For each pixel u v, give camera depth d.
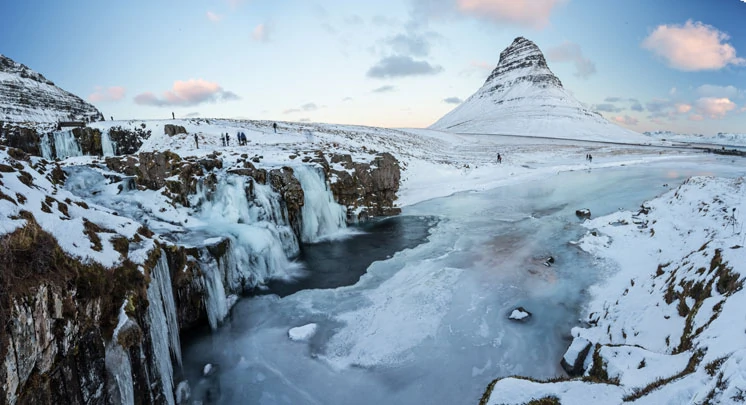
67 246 4.99
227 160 17.09
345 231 17.66
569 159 41.56
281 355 8.44
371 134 47.09
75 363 4.37
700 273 7.28
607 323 8.53
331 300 10.83
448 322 9.42
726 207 12.48
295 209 15.40
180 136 26.08
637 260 11.79
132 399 5.22
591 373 6.40
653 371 5.34
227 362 8.29
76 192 12.19
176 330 7.95
